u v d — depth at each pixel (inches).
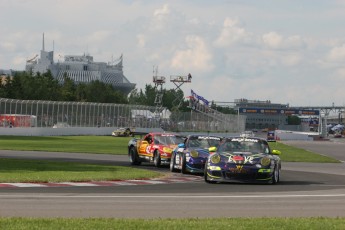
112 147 3152.1
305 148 4234.7
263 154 1282.0
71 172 1395.2
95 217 706.2
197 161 1492.4
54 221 641.0
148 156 1836.9
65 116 5275.6
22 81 7322.8
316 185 1268.5
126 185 1175.0
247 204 871.1
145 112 6382.9
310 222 669.9
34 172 1374.3
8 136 4471.0
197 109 7805.1
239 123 7618.1
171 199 913.5
